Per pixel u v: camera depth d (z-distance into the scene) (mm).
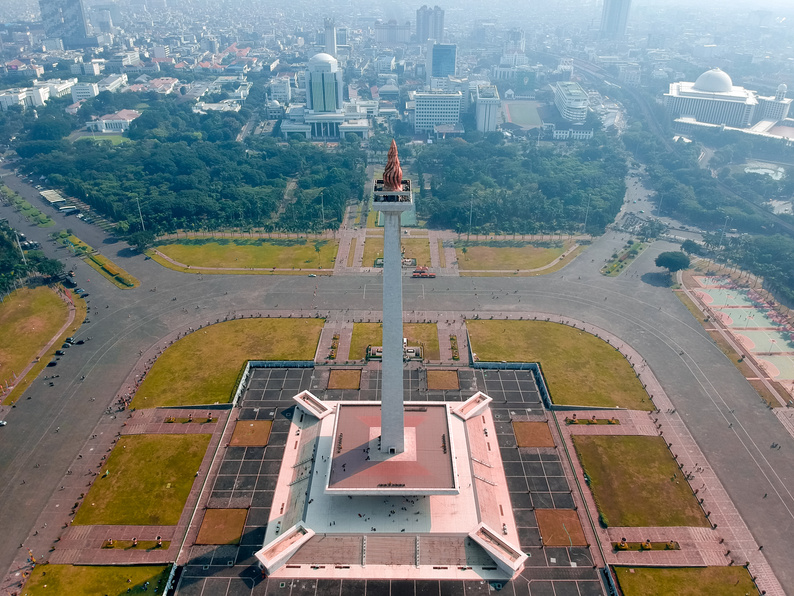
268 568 162375
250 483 195375
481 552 171250
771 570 168125
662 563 169375
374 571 166125
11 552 172000
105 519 182125
